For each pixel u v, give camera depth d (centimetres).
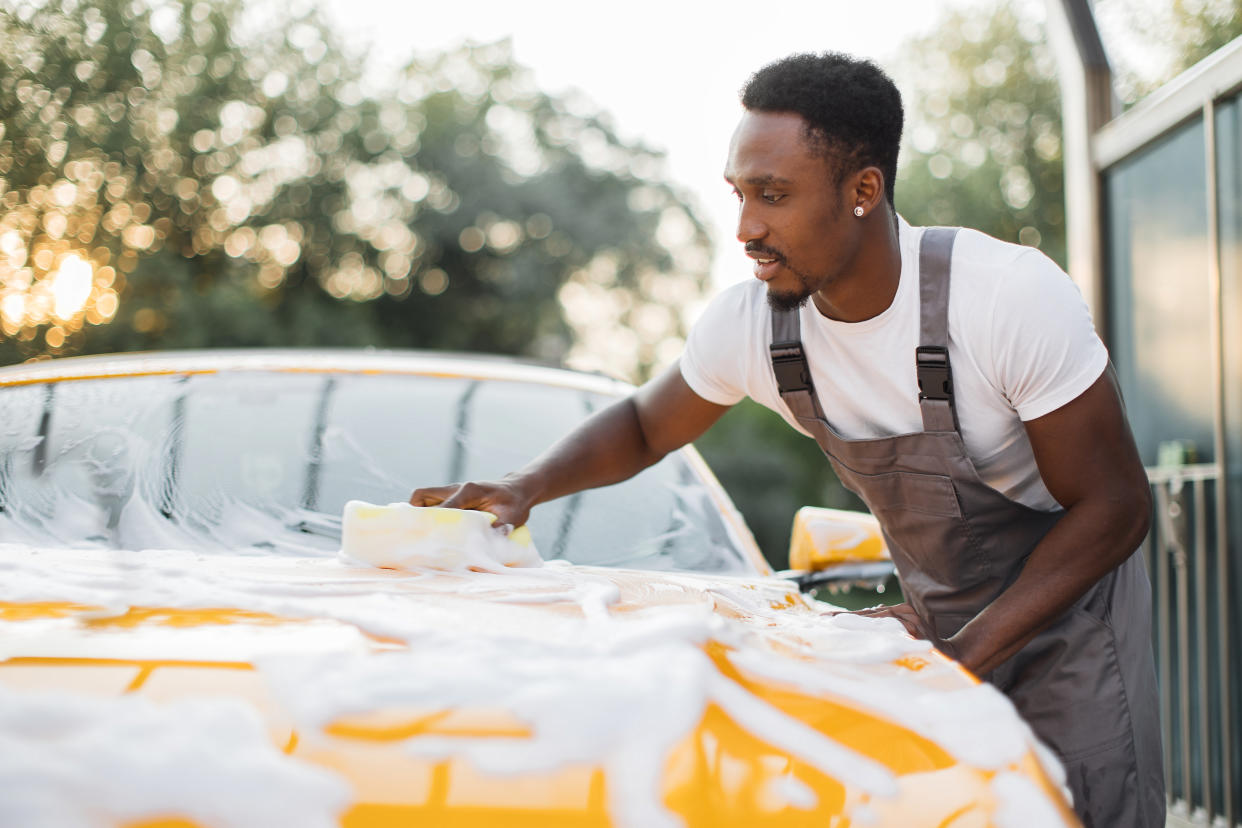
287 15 1956
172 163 1802
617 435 192
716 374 191
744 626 121
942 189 1950
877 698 99
